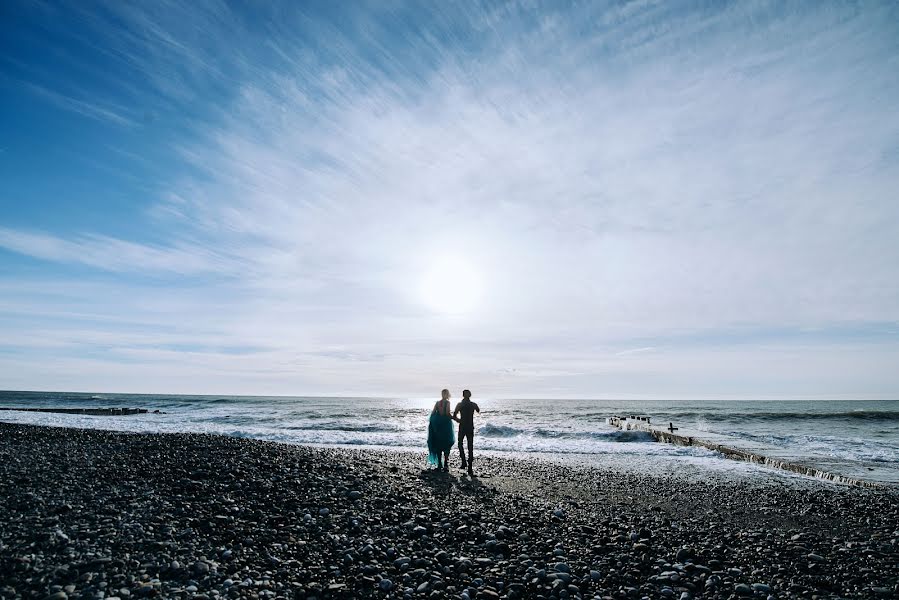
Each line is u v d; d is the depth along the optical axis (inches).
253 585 223.8
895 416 2030.0
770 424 1777.8
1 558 233.1
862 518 420.5
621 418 2009.1
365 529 312.2
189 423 1427.2
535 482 535.5
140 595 207.0
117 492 358.0
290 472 456.8
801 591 247.0
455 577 246.4
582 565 268.8
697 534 341.4
